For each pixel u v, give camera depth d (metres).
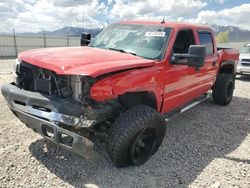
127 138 3.45
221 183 3.57
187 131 5.37
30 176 3.47
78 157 3.97
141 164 3.84
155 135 3.90
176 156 4.25
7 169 3.58
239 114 6.70
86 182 3.42
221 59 6.82
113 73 3.38
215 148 4.64
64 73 3.16
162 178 3.62
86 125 3.21
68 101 3.27
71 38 37.34
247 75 13.59
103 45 4.87
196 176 3.71
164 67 4.21
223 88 7.03
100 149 4.22
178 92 4.82
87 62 3.43
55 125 3.23
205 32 5.84
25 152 4.05
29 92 3.55
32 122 3.50
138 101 4.00
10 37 32.78
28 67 3.68
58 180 3.43
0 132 4.73
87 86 3.23
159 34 4.59
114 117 3.76
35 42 34.78
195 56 3.97
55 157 3.95
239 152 4.54
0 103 6.48
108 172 3.66
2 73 12.24
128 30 4.95
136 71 3.65
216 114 6.61
